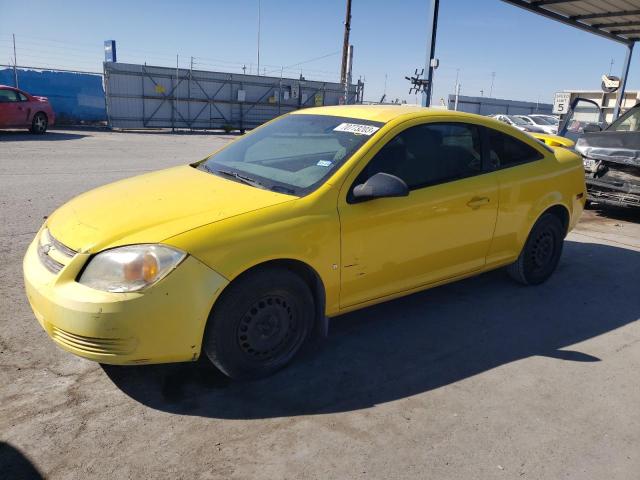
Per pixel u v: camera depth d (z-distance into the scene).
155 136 21.72
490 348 3.76
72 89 24.34
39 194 7.71
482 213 4.13
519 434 2.81
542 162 4.70
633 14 11.66
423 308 4.40
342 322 4.08
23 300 4.09
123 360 2.75
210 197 3.27
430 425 2.85
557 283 5.12
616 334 4.07
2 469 2.39
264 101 28.50
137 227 2.90
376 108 4.16
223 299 2.92
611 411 3.06
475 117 4.31
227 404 2.96
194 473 2.43
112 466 2.45
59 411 2.82
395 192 3.24
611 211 8.90
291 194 3.32
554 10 11.85
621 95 15.19
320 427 2.79
